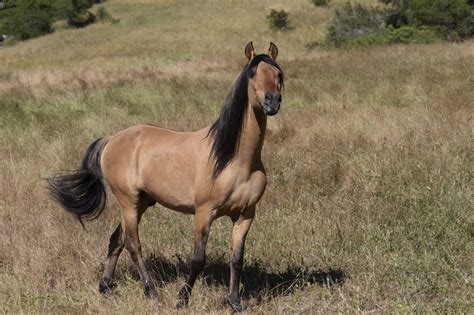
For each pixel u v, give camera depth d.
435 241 8.44
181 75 31.06
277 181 11.59
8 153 14.79
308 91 22.47
